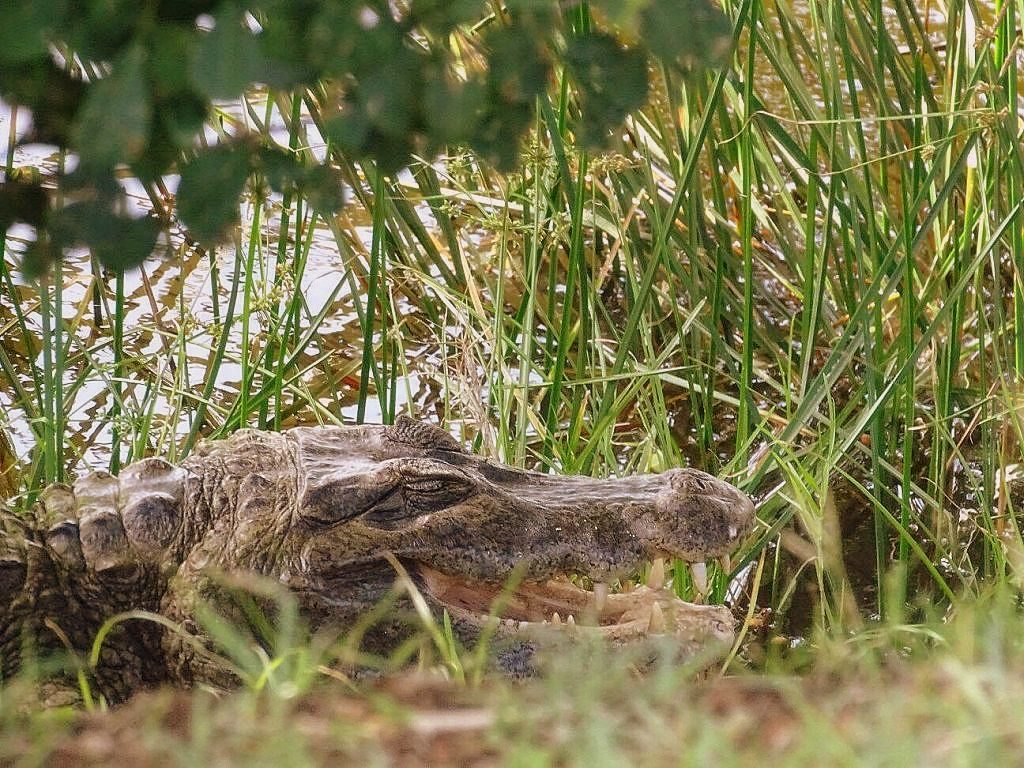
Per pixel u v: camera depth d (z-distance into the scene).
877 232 11.08
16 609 8.01
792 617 10.45
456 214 12.26
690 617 8.21
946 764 3.94
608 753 4.00
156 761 4.38
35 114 4.86
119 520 8.23
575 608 8.45
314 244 15.40
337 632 7.98
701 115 11.94
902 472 11.34
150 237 4.77
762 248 14.52
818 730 4.11
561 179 11.55
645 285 10.93
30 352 11.40
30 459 11.95
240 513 8.17
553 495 8.52
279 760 4.20
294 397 12.47
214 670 7.95
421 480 8.16
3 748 4.65
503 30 4.70
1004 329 11.23
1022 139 11.37
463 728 4.55
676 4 4.32
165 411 12.67
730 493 8.64
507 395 11.45
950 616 9.84
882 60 11.55
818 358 13.44
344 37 4.41
